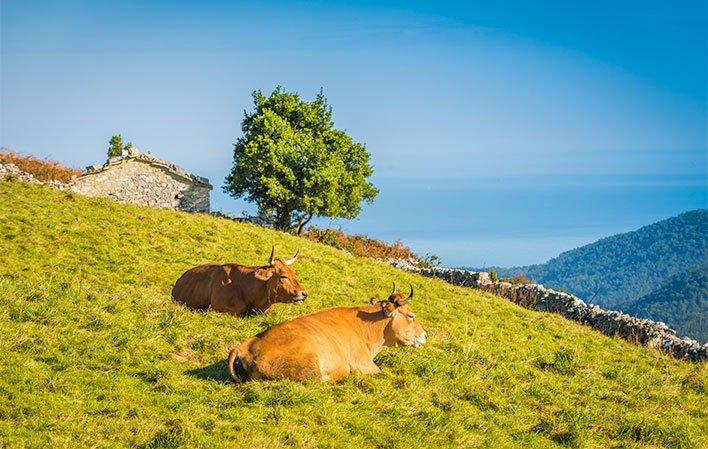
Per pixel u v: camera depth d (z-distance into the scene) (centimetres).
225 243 3344
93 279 2500
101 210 3441
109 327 1692
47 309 1717
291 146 5331
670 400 1911
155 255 2919
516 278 4391
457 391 1625
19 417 1194
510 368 1895
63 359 1448
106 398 1312
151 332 1669
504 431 1470
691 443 1555
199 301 2195
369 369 1609
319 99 5547
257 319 2003
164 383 1394
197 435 1188
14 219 3045
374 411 1414
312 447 1218
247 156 5234
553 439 1490
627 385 1998
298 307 2256
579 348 2602
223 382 1431
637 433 1575
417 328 1717
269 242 3516
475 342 2308
